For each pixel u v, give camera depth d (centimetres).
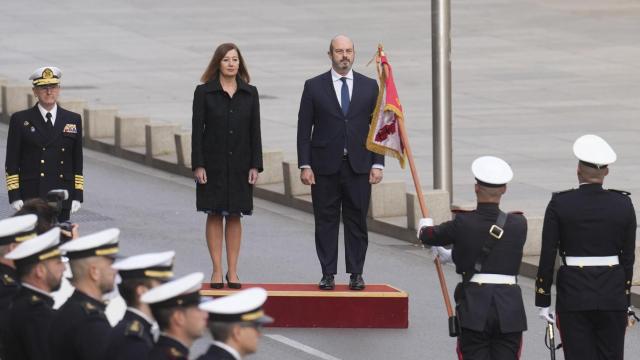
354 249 4206
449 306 3419
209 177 4175
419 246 5391
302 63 11512
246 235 5516
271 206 6234
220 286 4209
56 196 3203
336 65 4153
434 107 5647
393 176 6738
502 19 14000
